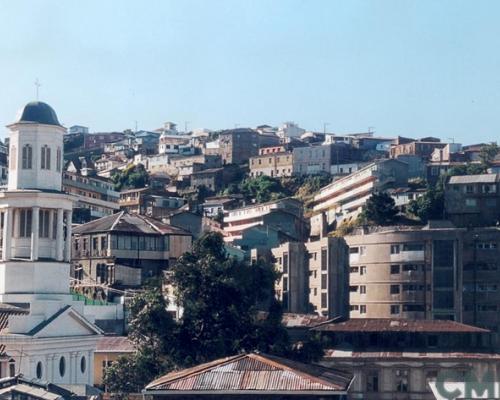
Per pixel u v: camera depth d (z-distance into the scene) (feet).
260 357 306.14
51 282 385.70
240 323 402.72
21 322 369.91
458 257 607.78
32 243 383.24
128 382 394.32
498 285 605.73
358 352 487.20
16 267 382.83
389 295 615.57
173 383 293.84
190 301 405.59
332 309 630.74
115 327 517.14
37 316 375.66
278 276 421.18
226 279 404.36
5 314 374.43
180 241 652.07
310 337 420.77
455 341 487.20
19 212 384.88
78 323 396.16
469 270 610.24
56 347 381.19
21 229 384.88
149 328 400.88
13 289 382.83
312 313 647.15
